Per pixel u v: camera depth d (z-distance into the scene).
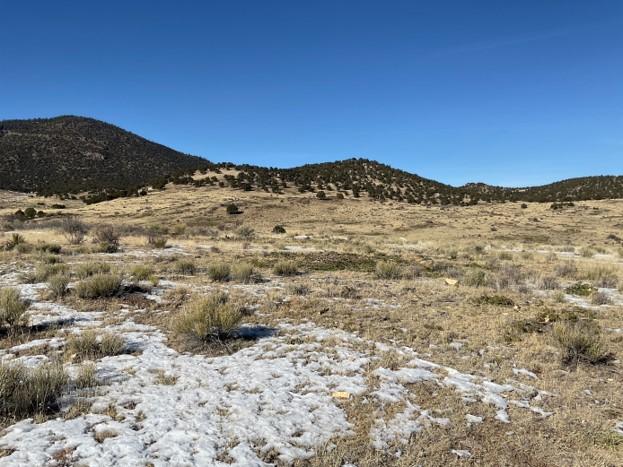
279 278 17.33
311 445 4.96
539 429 5.73
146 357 7.49
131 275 16.31
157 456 4.48
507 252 33.91
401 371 7.28
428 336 9.49
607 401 6.70
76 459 4.34
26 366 6.69
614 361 8.43
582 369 7.96
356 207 93.31
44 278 15.21
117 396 5.82
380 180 136.00
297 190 113.12
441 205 106.56
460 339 9.41
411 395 6.41
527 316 11.53
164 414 5.38
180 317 9.33
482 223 72.69
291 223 74.44
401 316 11.10
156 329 9.33
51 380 5.75
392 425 5.51
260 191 106.12
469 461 4.93
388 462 4.77
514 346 9.00
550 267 24.25
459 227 68.81
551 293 15.77
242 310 10.84
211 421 5.29
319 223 74.81
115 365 7.05
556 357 8.36
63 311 10.59
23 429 4.86
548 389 7.01
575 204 93.81
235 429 5.12
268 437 5.02
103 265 16.56
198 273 18.08
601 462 5.06
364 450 4.93
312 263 22.45
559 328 9.20
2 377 5.41
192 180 119.56
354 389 6.47
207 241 35.81
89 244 29.36
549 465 4.99
